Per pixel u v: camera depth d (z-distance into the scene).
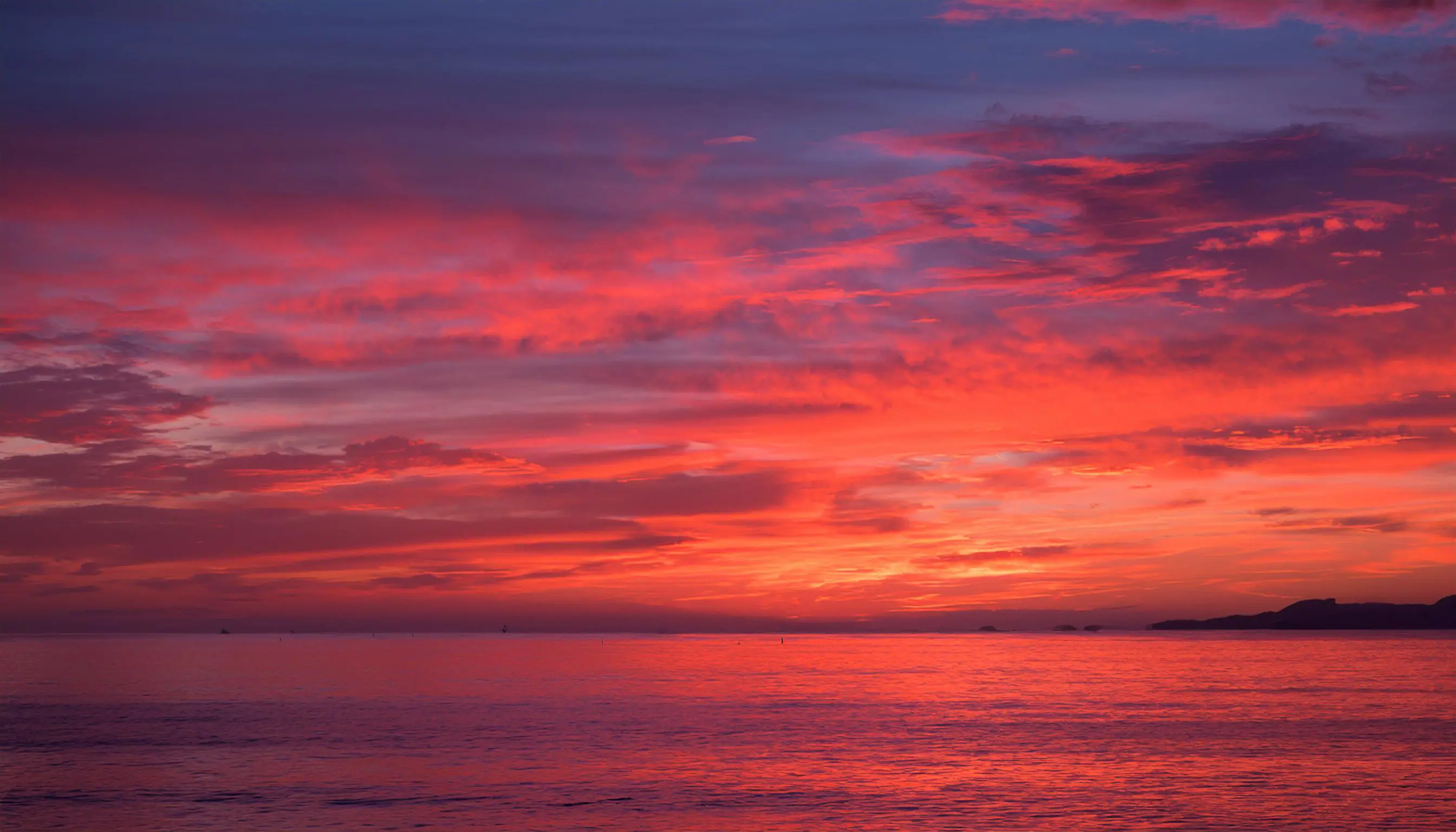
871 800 51.03
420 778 57.31
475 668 180.62
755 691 121.06
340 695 114.31
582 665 192.75
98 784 55.62
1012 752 66.31
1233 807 49.12
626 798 51.66
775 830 45.22
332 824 46.41
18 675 151.00
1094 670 166.75
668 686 130.38
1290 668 164.50
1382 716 86.19
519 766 61.38
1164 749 67.25
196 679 142.62
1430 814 47.47
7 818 47.94
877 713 92.44
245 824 46.44
